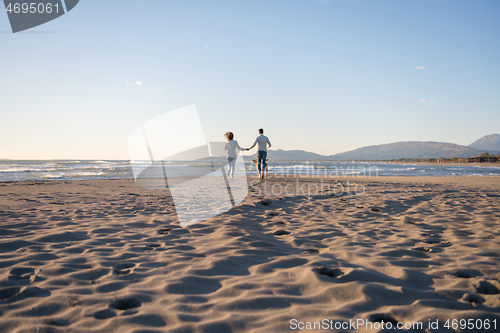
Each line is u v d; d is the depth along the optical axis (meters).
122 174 15.44
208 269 2.10
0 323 1.36
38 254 2.36
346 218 4.10
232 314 1.47
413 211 4.66
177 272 2.04
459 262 2.30
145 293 1.71
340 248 2.67
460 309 1.56
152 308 1.53
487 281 1.89
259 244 2.71
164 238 2.95
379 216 4.27
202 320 1.41
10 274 1.94
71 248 2.56
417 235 3.16
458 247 2.72
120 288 1.78
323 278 1.91
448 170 28.86
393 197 6.34
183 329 1.33
